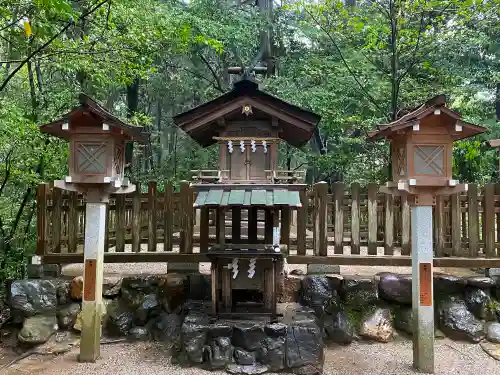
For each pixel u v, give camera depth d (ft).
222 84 46.34
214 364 14.79
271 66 40.70
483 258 19.06
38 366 15.56
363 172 35.22
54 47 19.88
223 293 16.33
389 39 30.78
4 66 24.02
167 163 46.62
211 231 24.99
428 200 15.11
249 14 39.96
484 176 31.50
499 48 35.42
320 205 19.49
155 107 55.98
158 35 25.09
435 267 20.21
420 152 14.94
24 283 18.21
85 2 23.12
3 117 18.40
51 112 23.15
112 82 27.22
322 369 14.85
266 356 14.75
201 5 37.19
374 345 17.61
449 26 26.21
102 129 15.47
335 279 18.65
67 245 20.22
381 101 32.65
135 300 18.79
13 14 17.24
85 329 15.90
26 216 24.91
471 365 15.69
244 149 16.89
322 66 35.22
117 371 14.92
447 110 14.30
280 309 17.53
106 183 15.64
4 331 18.15
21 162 21.11
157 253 19.44
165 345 17.51
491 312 18.33
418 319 15.08
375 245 19.42
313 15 30.12
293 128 17.48
